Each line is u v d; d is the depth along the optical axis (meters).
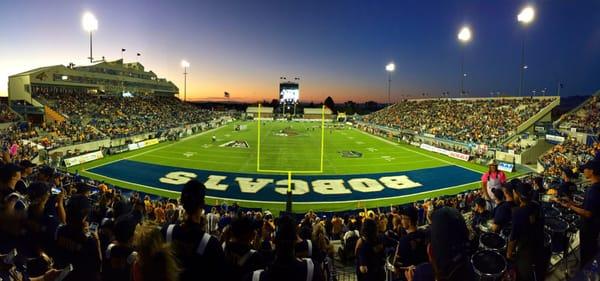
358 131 64.38
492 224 5.20
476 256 3.57
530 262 3.63
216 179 24.50
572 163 21.70
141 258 2.25
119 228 3.15
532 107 43.09
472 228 5.70
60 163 26.67
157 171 26.45
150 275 2.18
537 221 3.68
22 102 44.41
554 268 4.59
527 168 28.03
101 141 34.28
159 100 74.56
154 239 2.30
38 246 3.25
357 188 22.94
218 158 32.47
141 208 7.68
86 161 29.20
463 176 26.66
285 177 25.48
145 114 57.41
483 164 31.39
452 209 1.91
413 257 3.64
